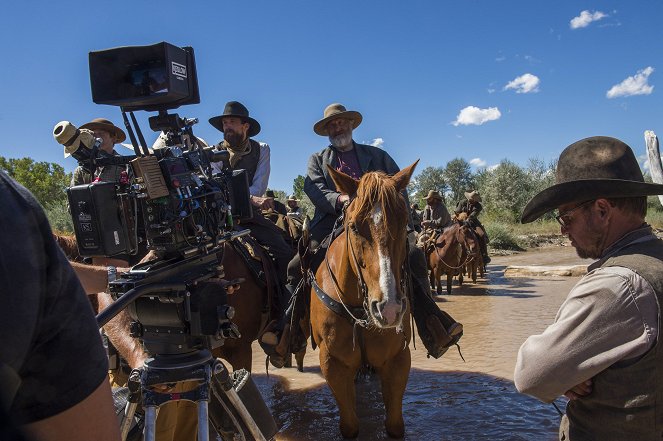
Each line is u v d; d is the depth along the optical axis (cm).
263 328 489
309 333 486
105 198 196
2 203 100
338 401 418
